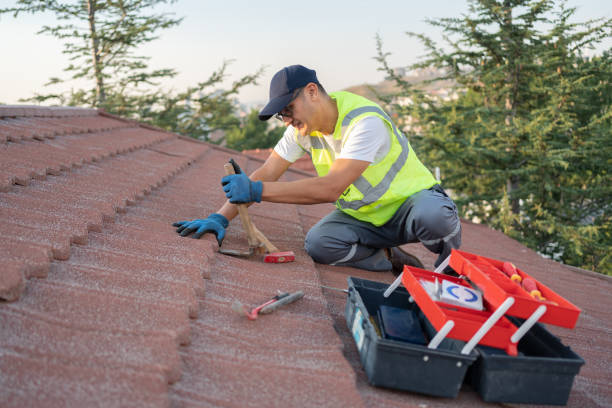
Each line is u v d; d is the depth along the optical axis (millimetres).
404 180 2416
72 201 2191
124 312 1396
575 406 1634
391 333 1651
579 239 11133
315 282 2180
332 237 2545
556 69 13273
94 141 3900
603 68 12680
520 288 1608
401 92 13523
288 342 1558
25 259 1460
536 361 1437
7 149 2662
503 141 12641
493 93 13742
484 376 1463
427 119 13062
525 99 14008
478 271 1617
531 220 13359
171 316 1431
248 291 1920
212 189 3617
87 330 1266
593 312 3246
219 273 2037
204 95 20656
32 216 1838
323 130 2240
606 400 1755
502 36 12609
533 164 12672
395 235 2592
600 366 2107
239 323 1625
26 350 1122
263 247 2371
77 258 1694
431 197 2361
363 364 1563
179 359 1236
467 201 14203
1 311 1244
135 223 2293
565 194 13312
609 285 4391
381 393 1456
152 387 1094
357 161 2107
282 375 1346
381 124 2164
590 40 12352
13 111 3619
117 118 5945
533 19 12438
